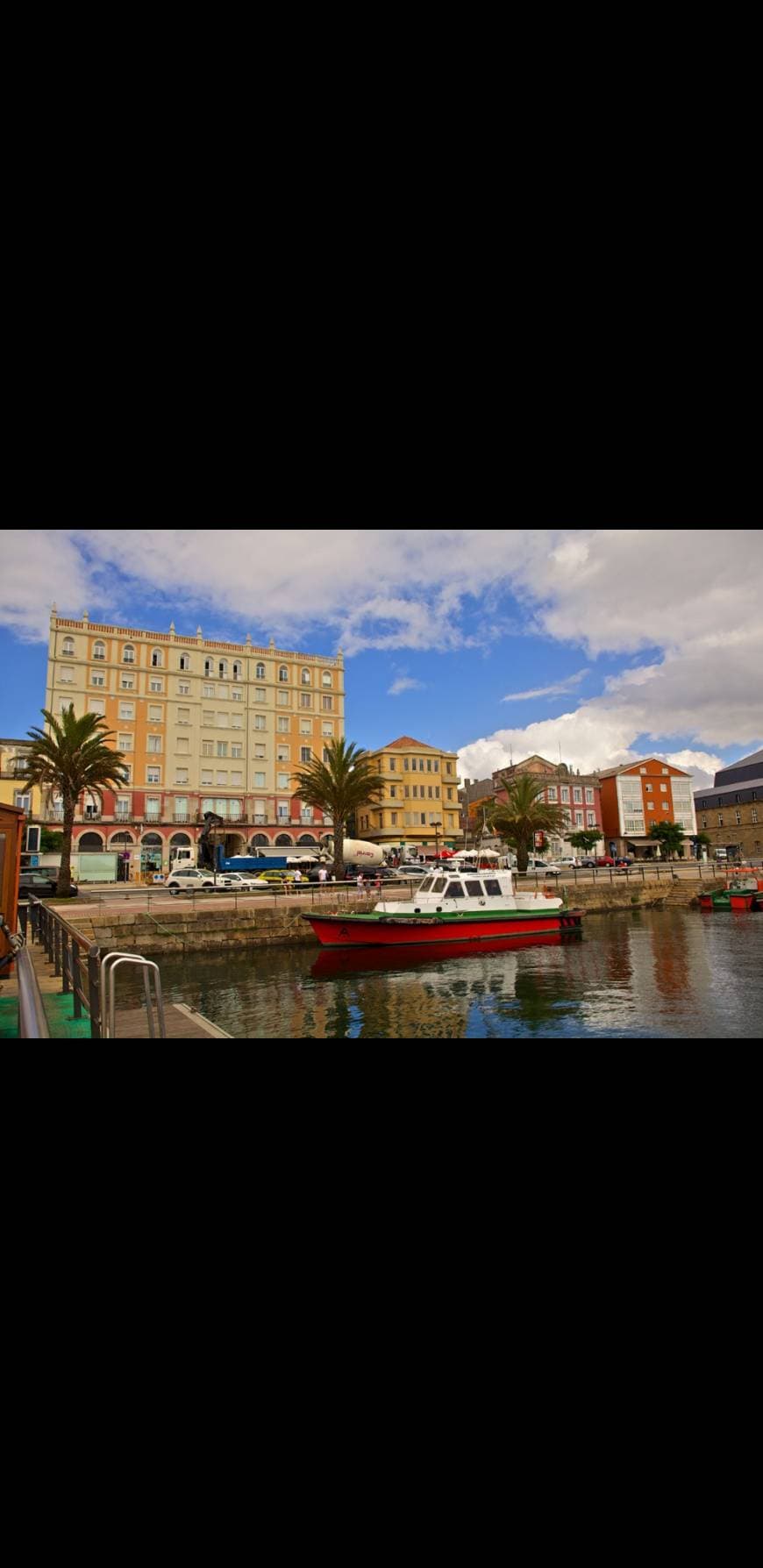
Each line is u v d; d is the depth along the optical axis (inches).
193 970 824.9
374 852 1791.3
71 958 294.8
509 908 981.8
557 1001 624.4
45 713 1113.4
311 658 2217.0
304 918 901.8
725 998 619.5
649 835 2529.5
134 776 1895.9
